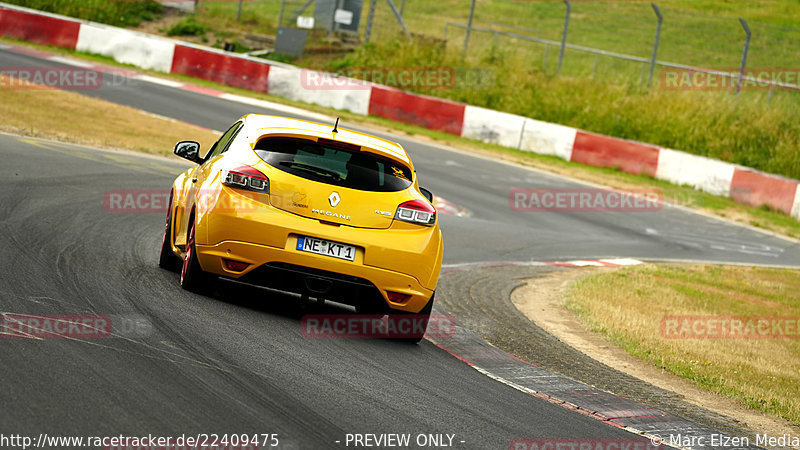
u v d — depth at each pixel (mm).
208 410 14875
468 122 100125
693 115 106188
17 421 12797
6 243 25484
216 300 23719
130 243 30656
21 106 65125
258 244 22047
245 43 129875
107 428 13242
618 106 108188
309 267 22203
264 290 26922
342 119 96562
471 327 28906
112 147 56281
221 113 85938
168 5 140375
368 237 22516
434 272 23391
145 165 52125
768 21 170125
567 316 34906
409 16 153750
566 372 24703
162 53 109875
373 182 23188
